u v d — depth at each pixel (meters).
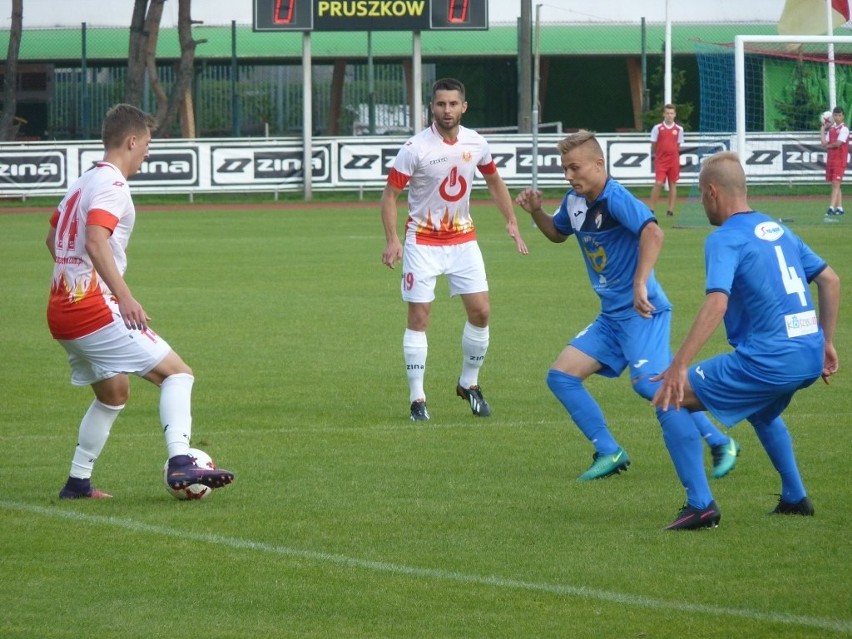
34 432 26.67
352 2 100.94
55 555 18.06
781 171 92.12
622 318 22.20
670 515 20.11
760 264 18.25
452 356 36.34
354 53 130.12
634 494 21.50
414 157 28.62
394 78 133.12
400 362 35.31
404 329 41.06
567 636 14.74
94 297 20.34
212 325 41.72
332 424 27.52
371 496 21.39
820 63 95.31
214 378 32.78
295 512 20.34
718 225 19.22
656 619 15.27
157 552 18.17
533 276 54.78
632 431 26.55
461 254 28.86
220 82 131.25
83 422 21.22
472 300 28.58
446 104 28.77
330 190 104.19
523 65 102.56
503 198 31.09
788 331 18.34
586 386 31.73
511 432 26.77
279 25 101.12
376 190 106.62
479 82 138.00
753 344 18.39
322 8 101.00
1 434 26.47
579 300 47.09
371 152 104.38
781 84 95.81
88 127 121.75
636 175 102.06
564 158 21.75
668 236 71.94
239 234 76.06
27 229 80.50
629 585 16.56
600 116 142.50
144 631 15.06
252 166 103.12
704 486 19.09
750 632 14.81
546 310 44.56
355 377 33.09
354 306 46.25
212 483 20.52
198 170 102.12
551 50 131.50
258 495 21.45
